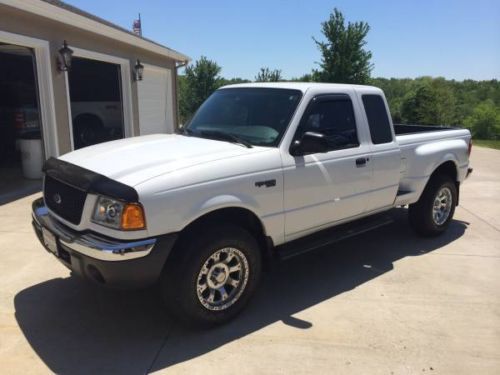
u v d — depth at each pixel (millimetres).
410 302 4148
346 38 26219
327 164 4242
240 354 3289
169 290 3408
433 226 5875
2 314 3787
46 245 3729
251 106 4418
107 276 3125
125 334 3535
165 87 17312
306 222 4199
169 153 3689
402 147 5203
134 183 3131
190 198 3287
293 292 4340
